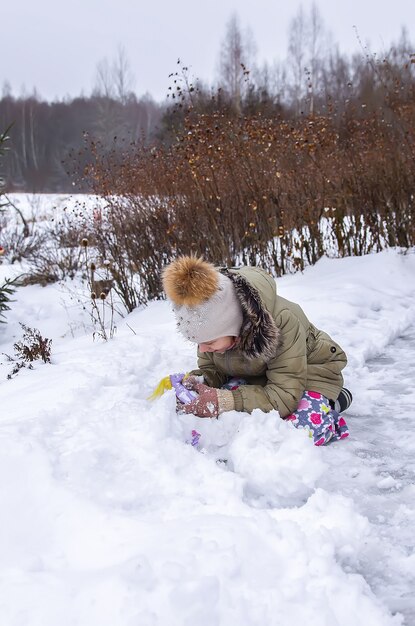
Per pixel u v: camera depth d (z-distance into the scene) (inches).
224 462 105.2
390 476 102.6
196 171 249.1
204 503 89.0
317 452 100.6
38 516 84.6
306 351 113.4
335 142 284.7
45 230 429.7
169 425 102.5
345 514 85.3
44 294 294.8
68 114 1700.3
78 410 122.0
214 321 101.6
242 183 258.8
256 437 102.0
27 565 74.0
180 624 62.9
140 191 268.5
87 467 93.8
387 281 229.8
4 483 89.2
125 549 75.3
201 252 246.4
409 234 266.1
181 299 100.7
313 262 262.7
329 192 265.3
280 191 258.2
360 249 266.2
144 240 252.4
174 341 177.8
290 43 1291.8
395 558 82.0
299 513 86.4
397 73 335.6
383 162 271.1
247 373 114.9
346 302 202.5
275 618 67.0
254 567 73.2
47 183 1353.3
